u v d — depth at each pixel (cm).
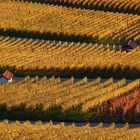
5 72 12712
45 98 11850
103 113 11619
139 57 14638
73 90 12275
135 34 16638
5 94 12012
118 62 14188
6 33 16350
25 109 11594
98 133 10512
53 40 16025
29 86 12475
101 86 12581
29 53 14488
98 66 13950
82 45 15262
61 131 10519
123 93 12575
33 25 16912
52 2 19500
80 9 18550
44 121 11244
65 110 11644
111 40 16238
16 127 10619
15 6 18475
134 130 10738
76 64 13875
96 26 17038
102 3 19512
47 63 13888
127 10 19012
